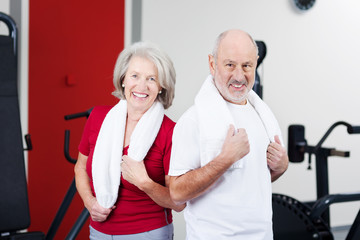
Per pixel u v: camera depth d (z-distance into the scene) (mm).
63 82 3564
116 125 1676
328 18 4527
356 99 4703
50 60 3506
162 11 3789
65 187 3613
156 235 1617
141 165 1568
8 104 2344
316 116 4531
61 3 3520
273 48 4273
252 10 4164
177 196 1373
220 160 1287
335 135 4637
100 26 3682
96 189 1622
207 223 1379
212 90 1393
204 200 1378
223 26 4047
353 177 4676
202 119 1357
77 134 3650
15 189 2271
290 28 4348
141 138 1586
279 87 4320
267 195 1408
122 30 3775
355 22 4668
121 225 1615
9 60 2391
